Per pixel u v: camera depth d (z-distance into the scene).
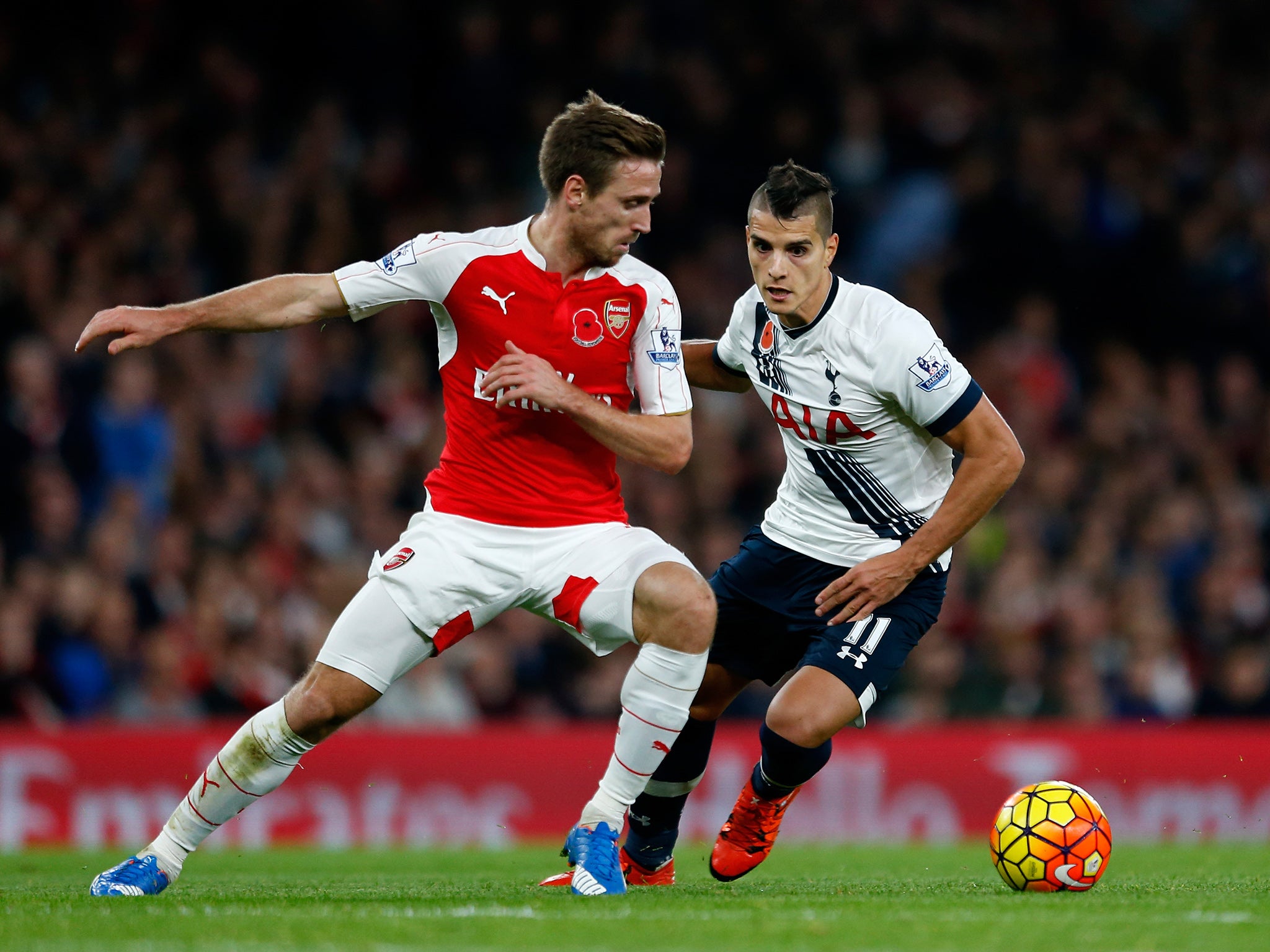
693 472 46.22
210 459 43.81
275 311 16.34
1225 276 57.16
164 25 54.97
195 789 16.45
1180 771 35.50
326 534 42.59
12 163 50.19
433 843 33.41
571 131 16.11
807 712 17.75
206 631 37.66
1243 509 48.91
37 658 36.03
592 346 16.59
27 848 31.55
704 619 16.03
